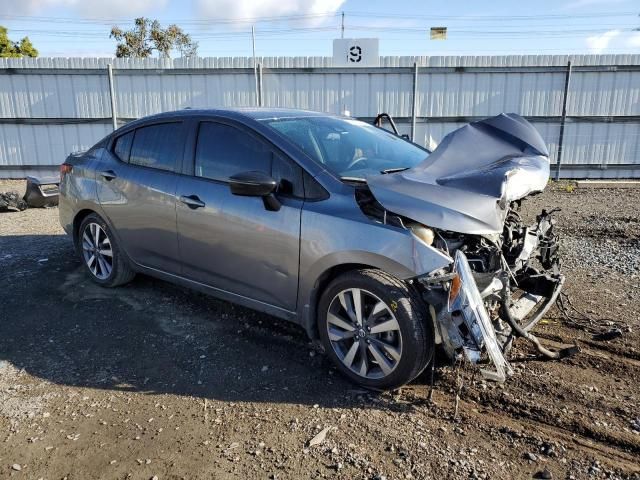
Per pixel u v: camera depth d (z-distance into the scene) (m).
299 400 3.16
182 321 4.26
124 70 13.60
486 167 3.38
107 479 2.53
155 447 2.76
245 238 3.63
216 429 2.90
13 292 4.89
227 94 13.68
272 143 3.61
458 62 13.27
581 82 13.26
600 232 7.39
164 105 13.80
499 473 2.53
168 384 3.37
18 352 3.79
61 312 4.45
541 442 2.75
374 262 3.07
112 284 4.89
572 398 3.13
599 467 2.57
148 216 4.30
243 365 3.57
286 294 3.53
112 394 3.26
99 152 4.89
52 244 6.59
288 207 3.41
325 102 13.69
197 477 2.53
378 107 13.65
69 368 3.57
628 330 4.02
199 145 4.02
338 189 3.31
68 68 13.61
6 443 2.80
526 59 13.16
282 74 13.56
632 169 13.71
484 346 2.84
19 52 42.72
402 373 3.04
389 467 2.57
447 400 3.13
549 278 3.50
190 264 4.09
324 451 2.70
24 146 14.03
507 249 3.49
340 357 3.33
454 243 3.14
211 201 3.81
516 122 3.91
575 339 3.89
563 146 13.66
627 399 3.12
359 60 13.34
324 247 3.23
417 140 13.76
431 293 2.96
